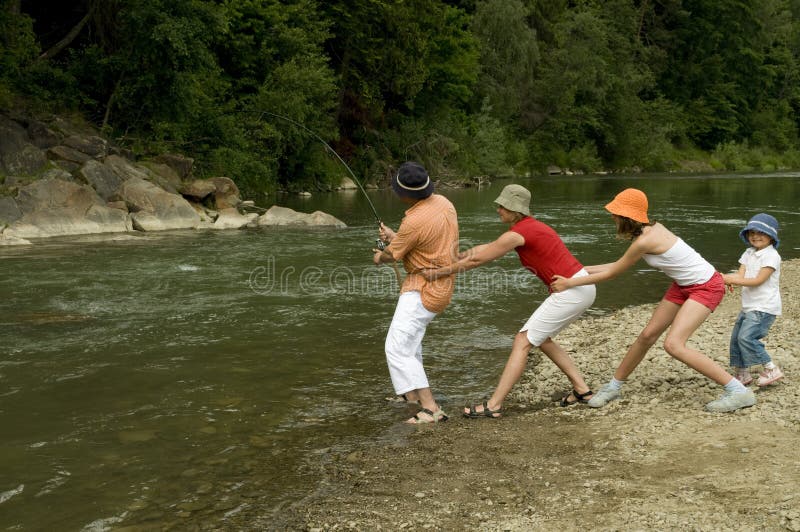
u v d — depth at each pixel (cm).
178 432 440
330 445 422
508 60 4122
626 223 442
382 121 3434
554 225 1634
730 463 359
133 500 353
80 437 431
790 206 2141
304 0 2658
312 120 2650
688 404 463
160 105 2008
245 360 592
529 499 340
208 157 2211
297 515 336
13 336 661
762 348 477
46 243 1281
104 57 1969
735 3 5712
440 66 3609
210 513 340
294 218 1634
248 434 438
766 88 6391
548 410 478
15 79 1809
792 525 287
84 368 566
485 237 1405
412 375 461
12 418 461
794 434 389
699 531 292
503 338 674
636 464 370
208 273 998
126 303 802
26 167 1547
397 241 457
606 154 5056
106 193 1581
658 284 959
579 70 4538
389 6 3002
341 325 712
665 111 5444
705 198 2475
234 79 2495
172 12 1912
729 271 1057
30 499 354
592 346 632
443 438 430
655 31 5697
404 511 336
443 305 468
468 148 3800
